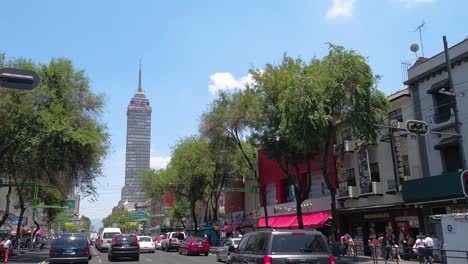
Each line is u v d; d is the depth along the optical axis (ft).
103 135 105.09
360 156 106.83
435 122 87.40
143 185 229.04
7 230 190.19
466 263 47.09
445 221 50.72
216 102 129.59
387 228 93.97
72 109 97.30
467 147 80.28
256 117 109.50
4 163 98.02
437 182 80.74
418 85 92.38
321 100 81.87
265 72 108.99
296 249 35.50
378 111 83.56
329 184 88.12
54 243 76.79
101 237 152.56
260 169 159.63
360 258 85.61
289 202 139.74
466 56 81.46
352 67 82.02
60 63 97.19
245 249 41.32
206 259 102.68
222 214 197.67
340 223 112.98
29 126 90.02
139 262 91.50
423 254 66.08
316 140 86.74
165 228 296.10
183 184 177.88
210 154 150.00
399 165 94.73
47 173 102.99
